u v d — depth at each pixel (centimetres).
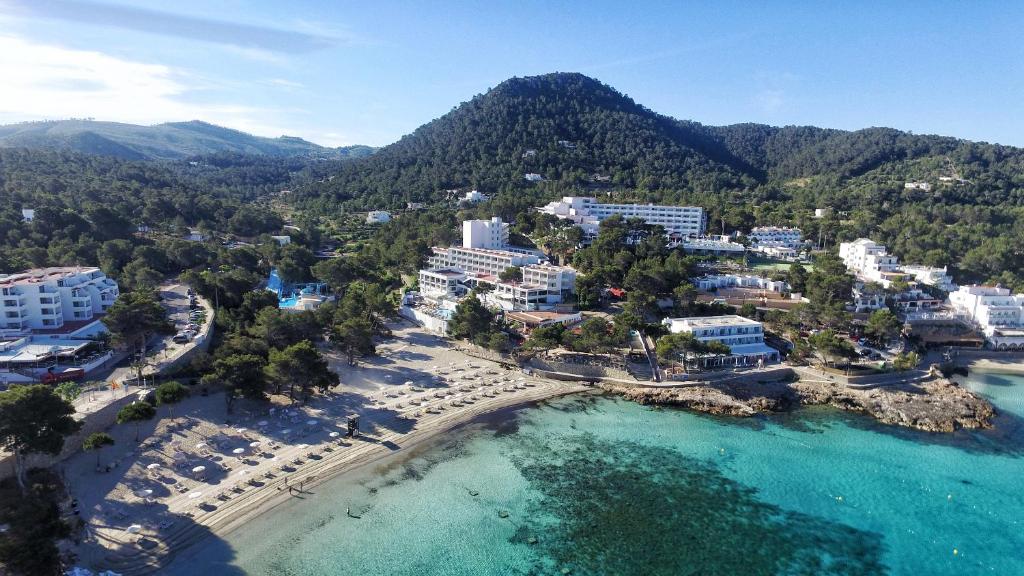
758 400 13100
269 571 7369
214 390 11469
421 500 9088
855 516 9062
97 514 7869
